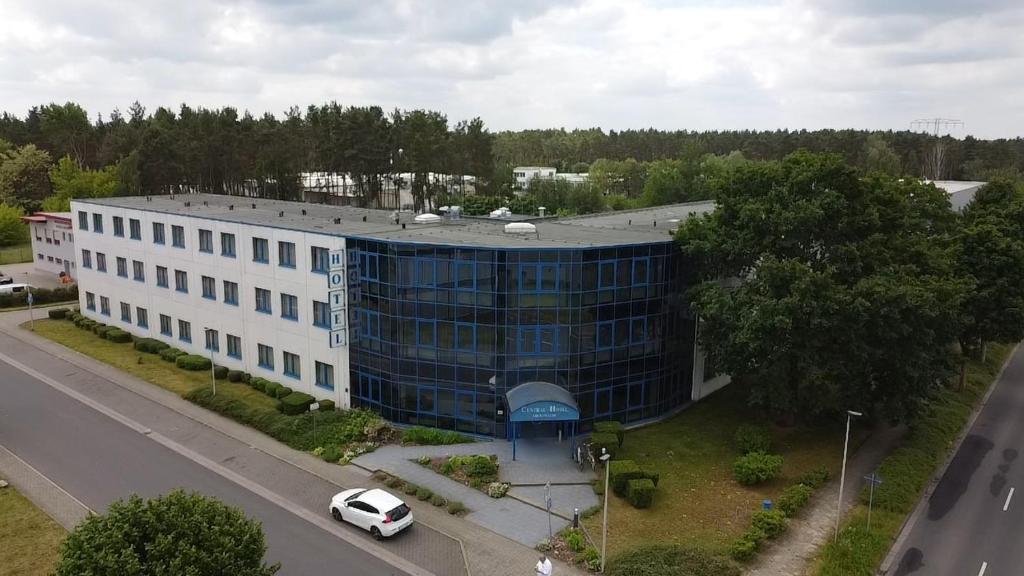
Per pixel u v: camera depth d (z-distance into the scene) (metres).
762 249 38.56
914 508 33.06
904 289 34.31
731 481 34.62
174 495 20.27
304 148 114.31
